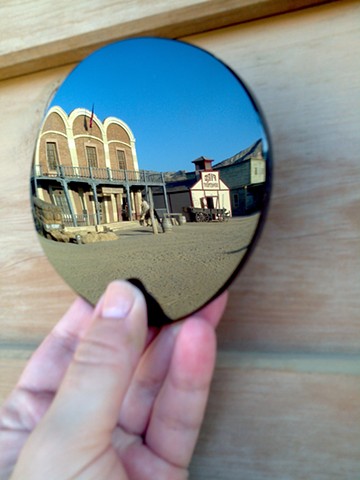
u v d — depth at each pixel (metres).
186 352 0.15
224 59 0.15
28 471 0.11
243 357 0.16
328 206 0.15
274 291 0.16
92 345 0.12
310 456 0.15
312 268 0.15
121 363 0.12
